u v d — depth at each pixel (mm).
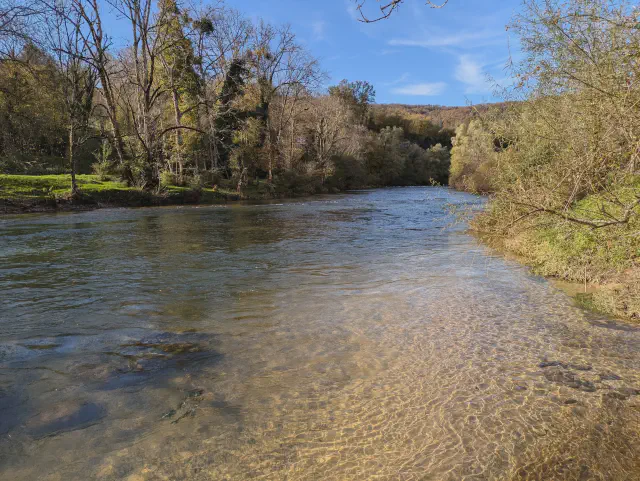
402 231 15852
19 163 32844
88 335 5457
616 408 3570
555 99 8289
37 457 3064
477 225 14305
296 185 45156
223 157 43062
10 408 3713
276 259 10461
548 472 2852
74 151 26281
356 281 8203
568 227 5691
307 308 6516
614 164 4422
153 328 5703
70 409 3693
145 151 30656
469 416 3514
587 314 6039
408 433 3303
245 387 4066
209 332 5539
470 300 6848
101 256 10844
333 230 16219
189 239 13844
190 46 36094
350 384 4105
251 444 3189
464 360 4586
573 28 5465
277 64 46375
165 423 3473
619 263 7250
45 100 34344
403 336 5324
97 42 29062
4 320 6035
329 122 53438
